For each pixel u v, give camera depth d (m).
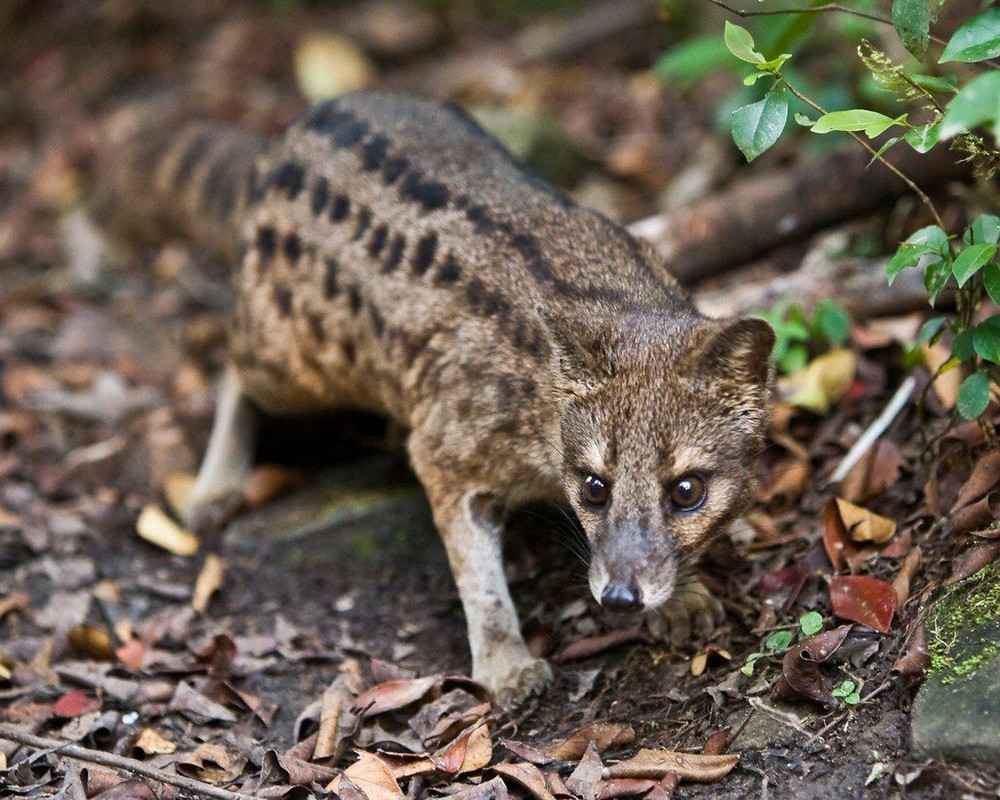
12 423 10.44
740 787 5.84
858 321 8.98
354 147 8.58
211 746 6.88
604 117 13.95
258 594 8.55
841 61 10.79
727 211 10.00
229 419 9.73
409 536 8.77
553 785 6.12
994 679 5.57
